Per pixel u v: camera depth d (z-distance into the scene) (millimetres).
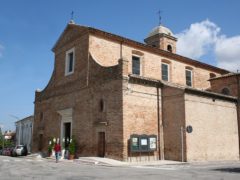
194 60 32062
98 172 14102
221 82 31234
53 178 11664
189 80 32094
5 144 67500
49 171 14578
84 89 25344
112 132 21688
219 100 25422
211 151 23531
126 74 21781
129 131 21203
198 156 22281
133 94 21984
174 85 23750
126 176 12391
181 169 16281
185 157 21438
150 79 23047
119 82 21672
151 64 28297
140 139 21562
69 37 28703
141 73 27438
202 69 33750
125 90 21484
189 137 21875
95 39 25641
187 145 21594
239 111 27156
